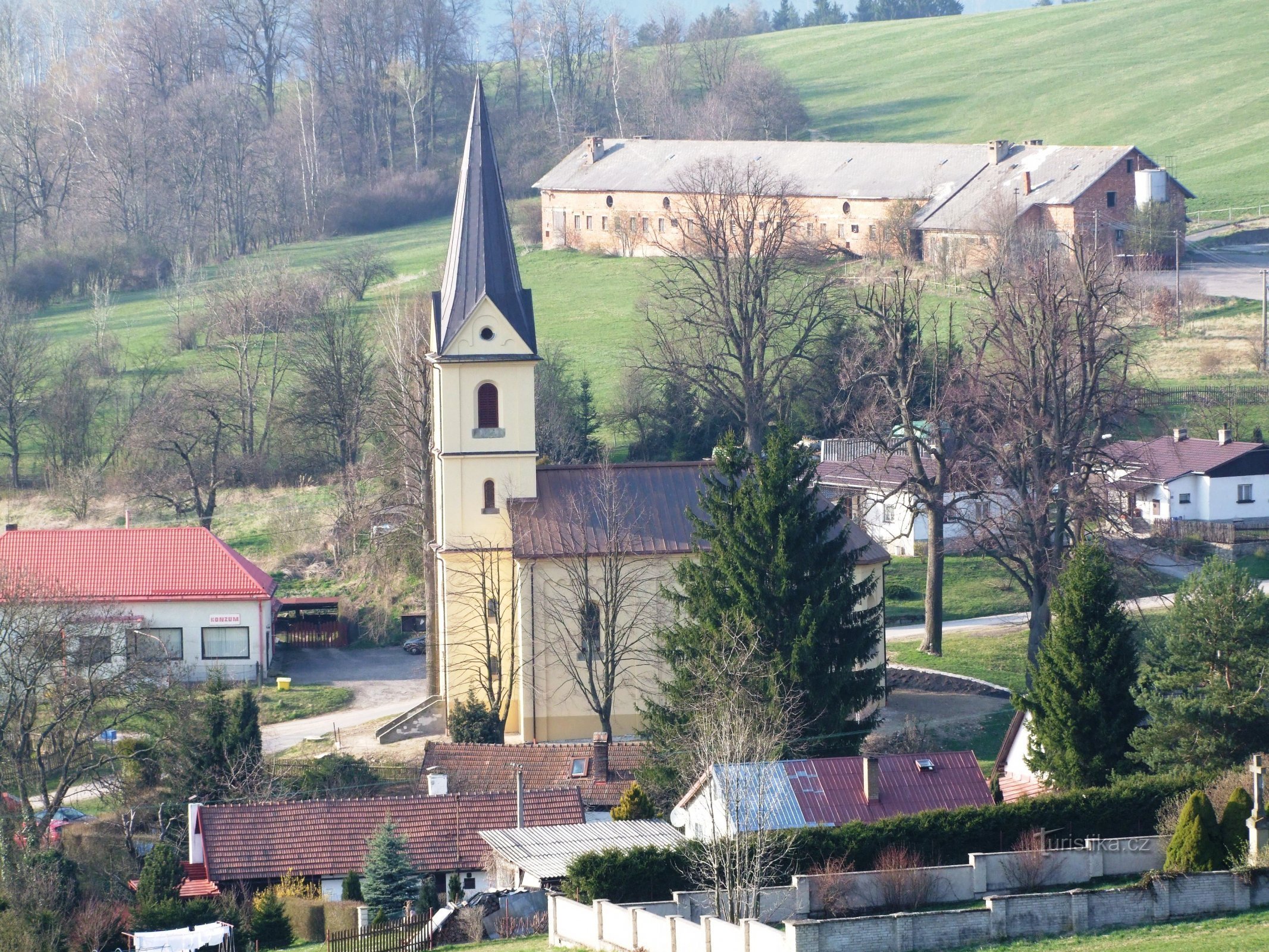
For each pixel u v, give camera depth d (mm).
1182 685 197750
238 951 177500
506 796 199875
